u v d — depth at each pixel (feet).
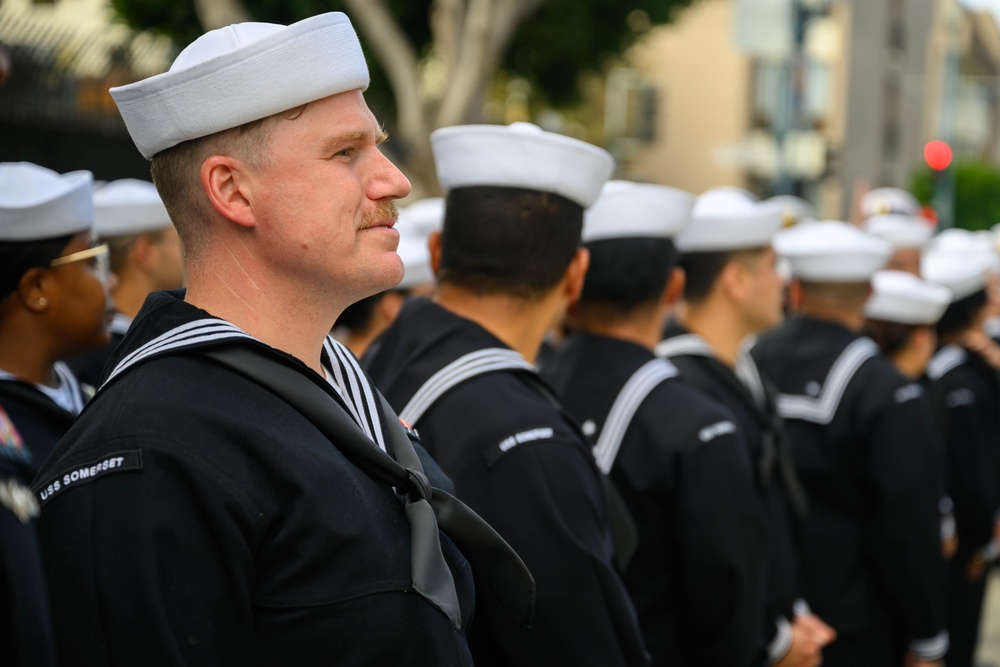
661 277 9.27
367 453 4.78
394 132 40.57
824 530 12.44
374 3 34.63
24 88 34.88
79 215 8.14
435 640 4.70
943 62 89.56
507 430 6.86
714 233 11.11
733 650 8.86
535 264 7.49
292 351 4.93
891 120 86.79
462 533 5.08
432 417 7.00
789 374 12.78
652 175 75.15
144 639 4.32
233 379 4.67
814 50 77.41
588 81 58.18
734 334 11.31
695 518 8.70
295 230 4.76
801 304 13.37
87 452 4.54
